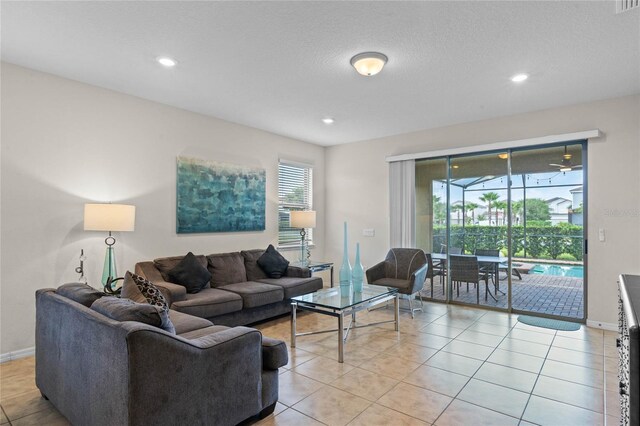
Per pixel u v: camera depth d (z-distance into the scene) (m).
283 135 5.57
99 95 3.56
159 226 4.04
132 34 2.56
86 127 3.47
